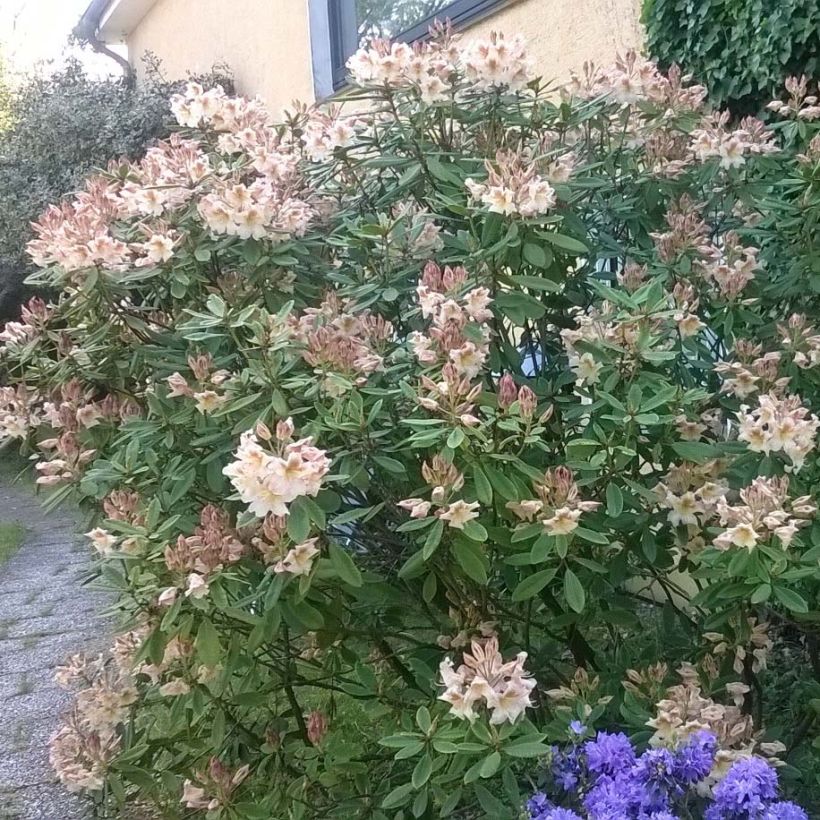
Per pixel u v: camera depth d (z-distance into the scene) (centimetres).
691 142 248
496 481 166
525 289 212
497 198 188
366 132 235
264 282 217
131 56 999
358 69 222
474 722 152
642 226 243
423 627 227
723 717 174
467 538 167
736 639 195
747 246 247
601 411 191
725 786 151
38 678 340
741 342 209
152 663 187
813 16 264
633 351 186
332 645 218
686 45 302
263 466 152
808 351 209
